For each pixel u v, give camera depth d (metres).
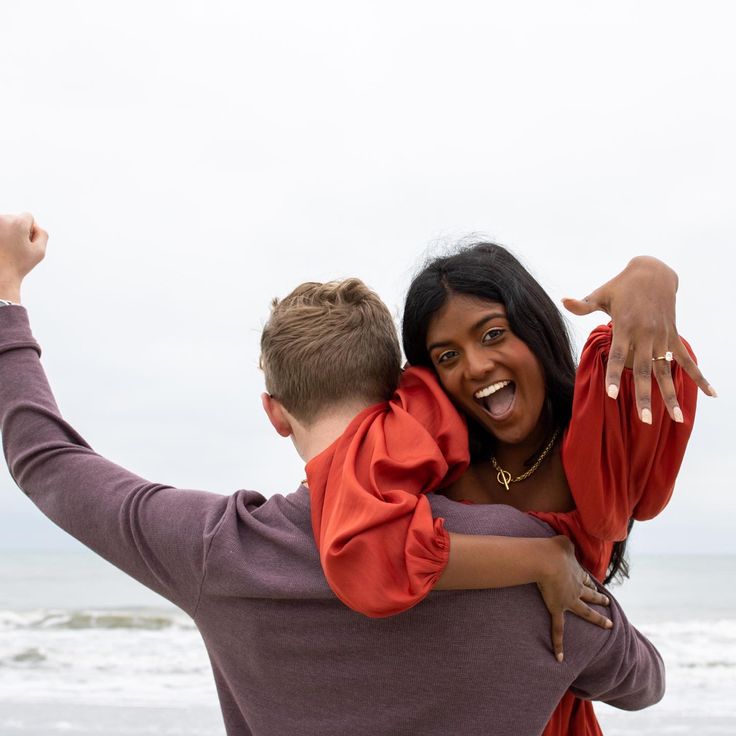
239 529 1.60
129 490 1.65
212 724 9.35
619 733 9.12
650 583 30.16
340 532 1.47
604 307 1.63
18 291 1.84
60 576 33.88
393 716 1.56
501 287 1.92
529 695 1.57
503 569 1.52
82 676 12.32
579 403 1.75
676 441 1.75
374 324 1.74
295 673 1.58
